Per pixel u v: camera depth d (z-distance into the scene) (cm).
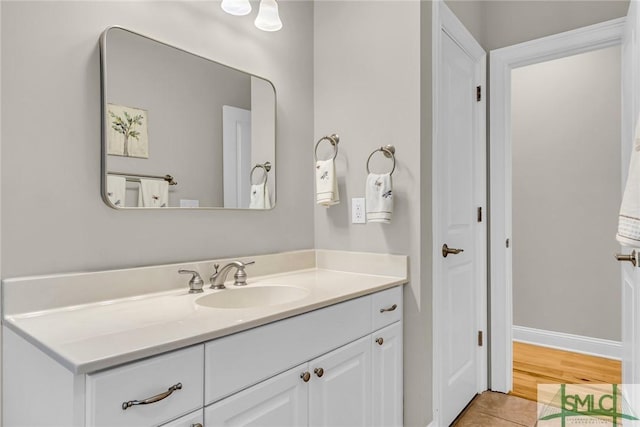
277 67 185
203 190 154
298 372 118
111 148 126
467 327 218
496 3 238
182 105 147
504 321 233
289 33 192
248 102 171
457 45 208
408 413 172
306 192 201
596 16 204
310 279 169
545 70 306
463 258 214
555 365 271
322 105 202
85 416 76
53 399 83
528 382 247
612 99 279
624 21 193
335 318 133
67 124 118
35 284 109
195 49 151
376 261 179
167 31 142
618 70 277
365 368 147
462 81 214
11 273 107
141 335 90
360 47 188
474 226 228
